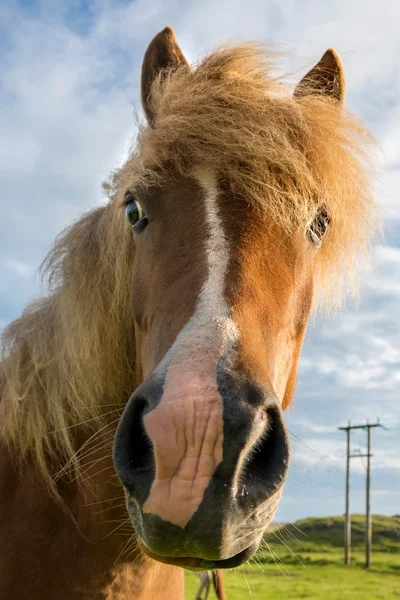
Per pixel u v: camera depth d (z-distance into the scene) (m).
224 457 1.39
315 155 2.14
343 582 23.03
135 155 2.29
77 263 2.34
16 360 2.40
